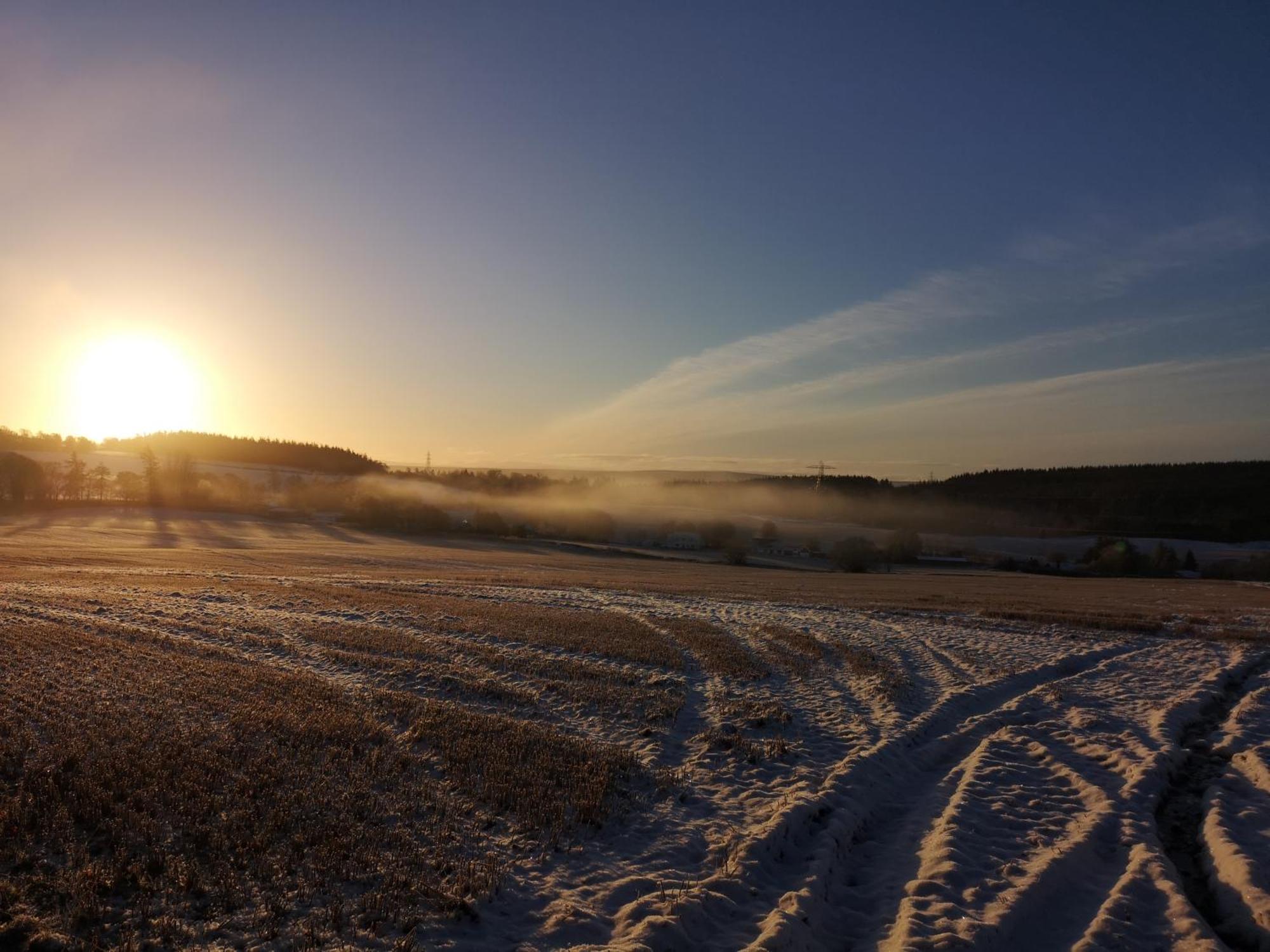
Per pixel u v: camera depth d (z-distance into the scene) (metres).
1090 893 8.67
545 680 16.98
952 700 16.58
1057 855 9.35
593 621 25.33
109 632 20.47
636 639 22.08
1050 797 11.58
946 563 97.00
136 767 10.16
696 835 9.71
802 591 43.69
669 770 11.92
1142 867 9.10
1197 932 7.57
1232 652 23.16
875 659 20.50
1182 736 14.73
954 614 30.52
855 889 8.90
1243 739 14.29
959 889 8.62
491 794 10.25
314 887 7.66
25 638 18.55
